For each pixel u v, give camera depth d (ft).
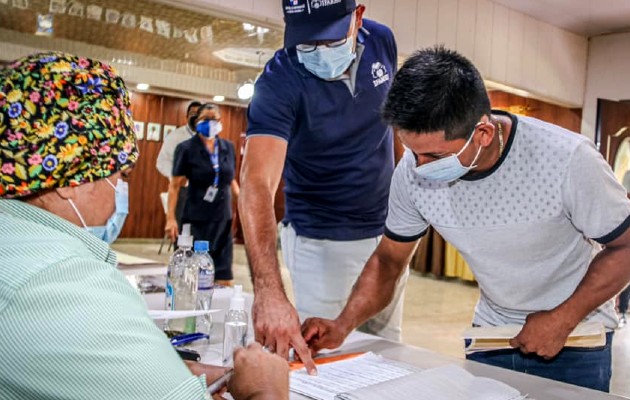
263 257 4.37
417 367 4.06
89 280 2.01
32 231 2.10
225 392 3.23
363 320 4.80
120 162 2.36
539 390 3.66
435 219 4.56
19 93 2.17
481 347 4.25
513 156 4.14
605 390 4.69
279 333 3.98
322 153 5.66
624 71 20.45
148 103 30.12
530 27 19.07
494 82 18.34
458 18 16.99
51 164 2.17
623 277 4.00
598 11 18.12
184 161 12.05
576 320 4.04
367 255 5.97
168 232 12.76
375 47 5.78
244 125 32.53
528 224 4.20
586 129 21.25
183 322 4.70
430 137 3.65
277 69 5.46
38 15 18.66
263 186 4.83
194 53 23.94
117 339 1.92
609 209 3.96
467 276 21.86
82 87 2.26
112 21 18.60
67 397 1.86
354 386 3.61
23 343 1.83
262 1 13.04
